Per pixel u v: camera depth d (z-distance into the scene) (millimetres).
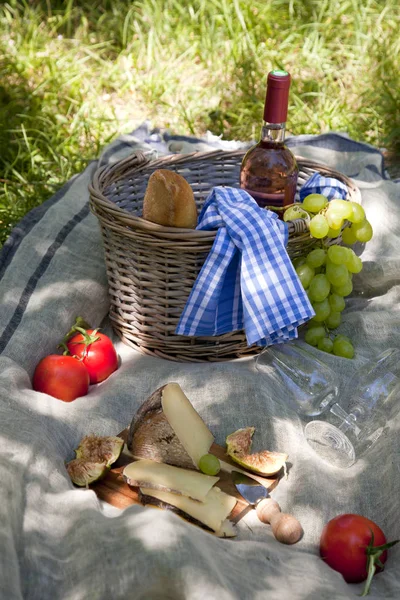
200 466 941
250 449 995
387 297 1256
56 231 1281
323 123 1855
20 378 1050
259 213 1072
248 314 1062
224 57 2070
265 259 1056
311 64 2043
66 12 2230
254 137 1813
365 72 2012
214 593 744
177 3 2182
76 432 1008
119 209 1060
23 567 801
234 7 2145
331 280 1134
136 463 944
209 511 890
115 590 768
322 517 920
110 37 2178
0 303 1162
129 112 1909
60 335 1151
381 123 1862
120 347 1187
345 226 1156
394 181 1455
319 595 780
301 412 1054
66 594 783
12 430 933
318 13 2221
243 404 1037
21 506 852
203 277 1050
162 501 896
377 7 2252
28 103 1876
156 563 766
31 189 1615
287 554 856
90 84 1977
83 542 810
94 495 890
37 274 1214
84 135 1820
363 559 846
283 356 1070
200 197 1350
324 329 1176
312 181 1228
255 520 913
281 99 1128
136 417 972
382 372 1047
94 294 1208
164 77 1998
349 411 1048
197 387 1066
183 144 1538
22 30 2137
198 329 1074
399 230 1334
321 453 984
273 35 2129
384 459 965
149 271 1079
